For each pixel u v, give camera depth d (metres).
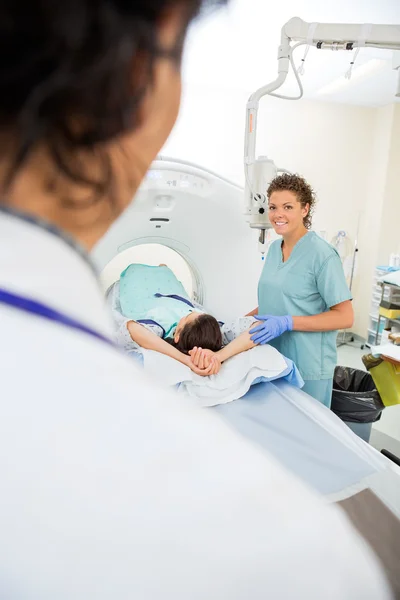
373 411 1.94
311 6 2.12
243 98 3.71
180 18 0.21
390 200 3.94
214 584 0.17
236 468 0.19
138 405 0.19
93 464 0.17
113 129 0.20
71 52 0.17
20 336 0.17
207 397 1.49
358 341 4.28
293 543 0.18
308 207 1.71
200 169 1.97
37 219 0.19
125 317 1.95
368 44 1.44
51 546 0.16
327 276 1.62
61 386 0.17
